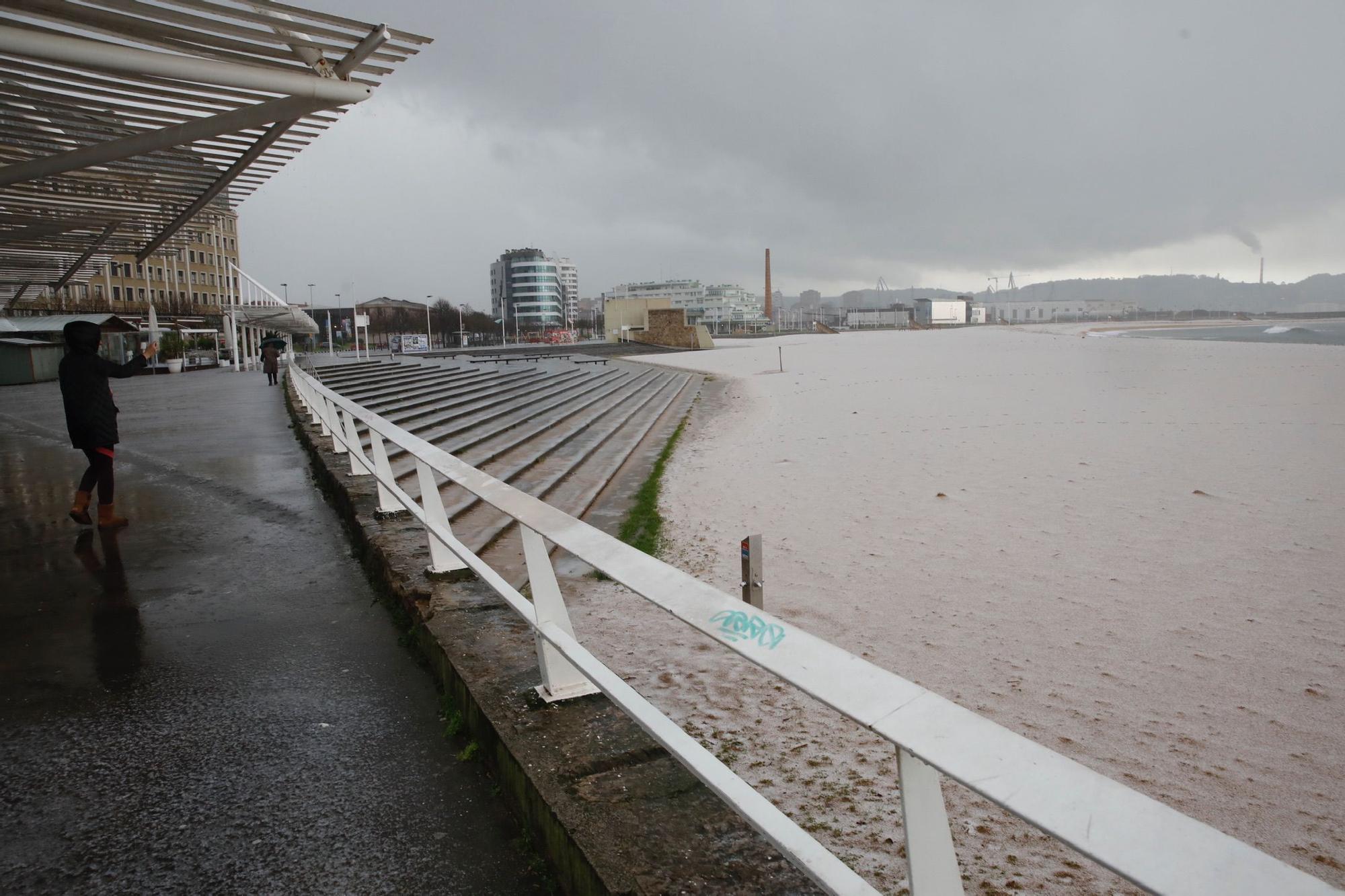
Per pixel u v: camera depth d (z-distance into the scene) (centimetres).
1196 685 476
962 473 1145
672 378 3591
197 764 326
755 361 4694
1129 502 935
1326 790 364
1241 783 371
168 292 8425
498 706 329
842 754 381
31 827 283
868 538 818
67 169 547
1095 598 627
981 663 511
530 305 16738
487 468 1165
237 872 261
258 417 1522
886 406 2112
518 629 415
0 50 410
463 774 323
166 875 258
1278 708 446
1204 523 835
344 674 415
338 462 885
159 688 395
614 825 249
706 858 234
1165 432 1471
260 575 577
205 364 3969
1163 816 100
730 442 1598
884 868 287
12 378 2719
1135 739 412
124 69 433
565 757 288
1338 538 768
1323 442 1295
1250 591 635
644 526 898
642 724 218
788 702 439
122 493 842
